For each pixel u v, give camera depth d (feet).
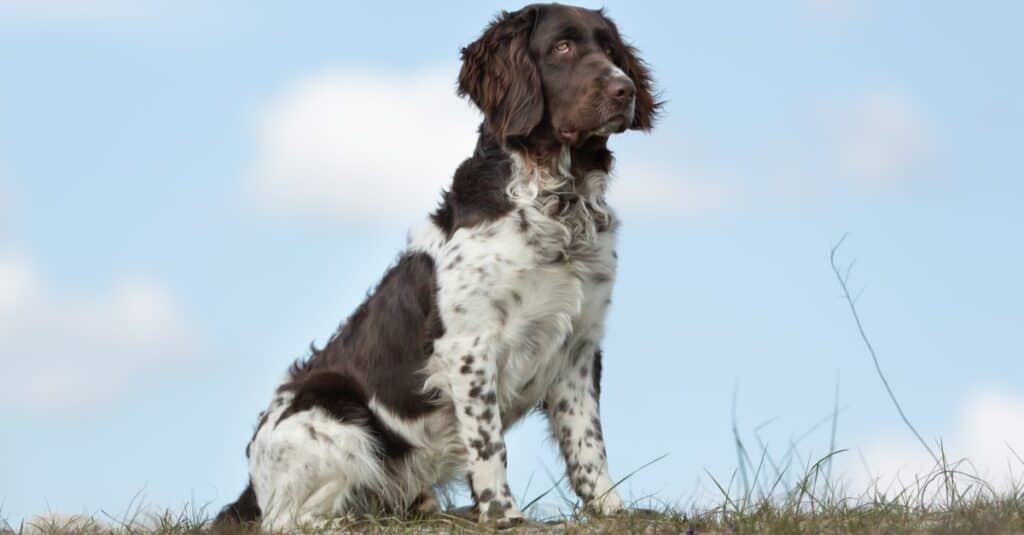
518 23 29.32
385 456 28.76
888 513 24.54
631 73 30.73
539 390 28.84
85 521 29.91
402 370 28.45
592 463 28.60
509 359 27.94
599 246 28.43
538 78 28.58
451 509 29.45
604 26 29.53
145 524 29.43
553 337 28.19
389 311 28.84
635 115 30.91
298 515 28.25
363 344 29.12
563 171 28.17
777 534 22.65
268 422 29.25
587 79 27.76
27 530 29.66
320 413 28.53
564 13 29.07
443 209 29.01
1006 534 21.67
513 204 27.78
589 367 29.09
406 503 28.81
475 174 28.63
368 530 27.04
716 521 24.68
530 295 27.66
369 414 28.84
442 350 27.76
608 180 29.12
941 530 21.95
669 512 25.84
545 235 27.61
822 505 24.86
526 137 28.48
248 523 28.63
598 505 27.45
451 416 28.27
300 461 28.22
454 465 28.81
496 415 27.66
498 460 27.55
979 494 26.02
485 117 29.25
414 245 29.07
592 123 27.58
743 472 25.00
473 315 27.48
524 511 27.63
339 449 28.19
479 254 27.53
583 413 28.89
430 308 28.02
